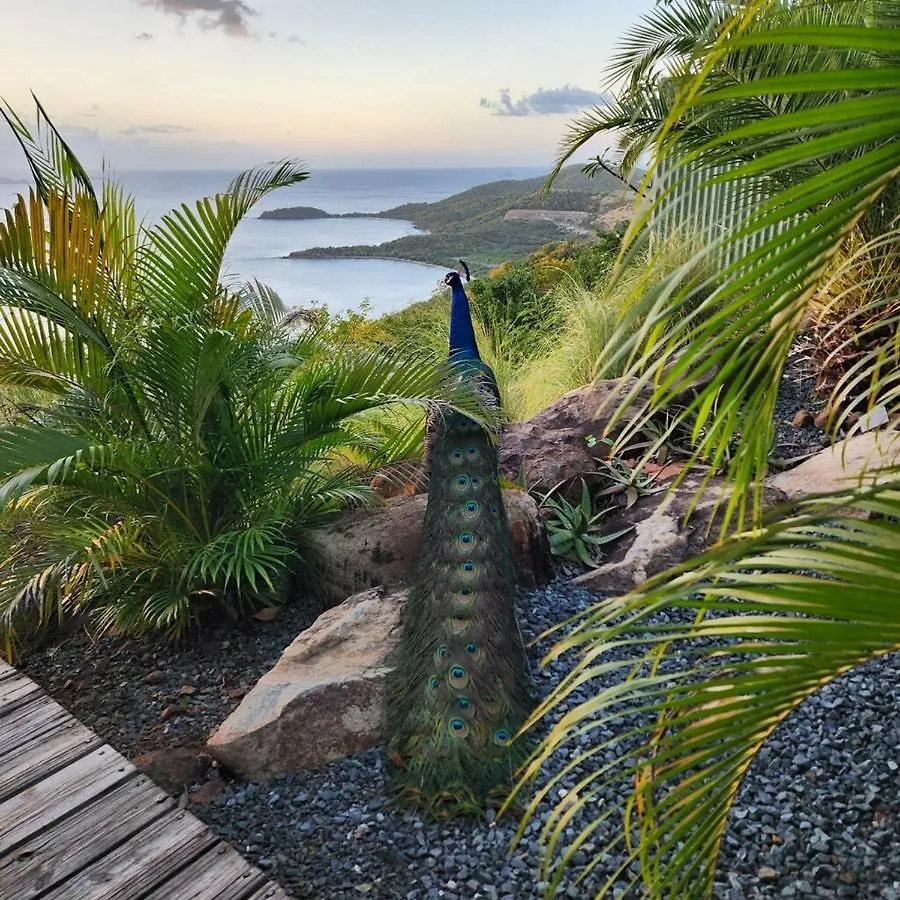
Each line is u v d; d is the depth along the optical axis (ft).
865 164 2.90
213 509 13.69
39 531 13.39
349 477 15.12
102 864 7.29
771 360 3.42
